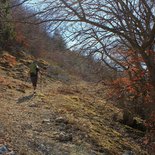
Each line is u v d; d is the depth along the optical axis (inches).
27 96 786.8
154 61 378.0
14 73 1143.6
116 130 745.0
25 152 416.8
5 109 610.9
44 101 754.2
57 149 473.1
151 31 351.9
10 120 538.6
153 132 596.7
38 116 613.6
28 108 661.3
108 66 445.7
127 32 363.9
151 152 609.0
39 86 1074.7
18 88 874.8
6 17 318.0
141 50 364.5
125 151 606.2
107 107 882.8
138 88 505.7
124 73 525.0
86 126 643.5
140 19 367.9
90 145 550.0
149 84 452.8
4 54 1279.5
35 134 505.0
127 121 806.5
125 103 636.7
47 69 1305.4
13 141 442.3
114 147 598.9
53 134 530.9
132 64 481.1
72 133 571.8
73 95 954.7
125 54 473.1
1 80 929.5
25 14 314.7
